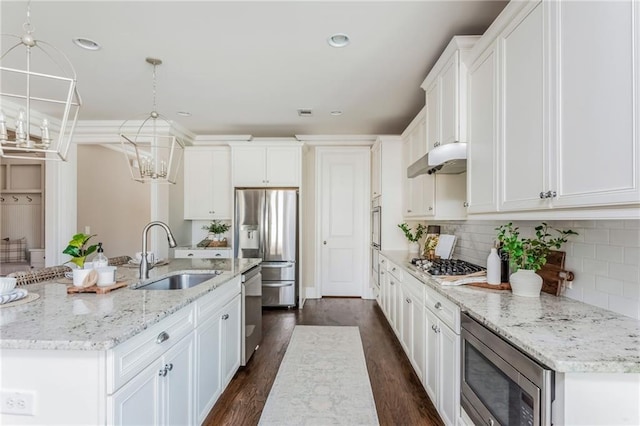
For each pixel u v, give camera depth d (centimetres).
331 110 394
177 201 485
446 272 232
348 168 533
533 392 105
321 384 251
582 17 116
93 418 113
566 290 171
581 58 117
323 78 301
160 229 441
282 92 336
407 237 411
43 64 272
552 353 101
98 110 394
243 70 284
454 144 221
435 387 207
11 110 357
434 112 270
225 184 504
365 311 455
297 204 479
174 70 285
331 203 534
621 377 97
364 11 202
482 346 140
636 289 131
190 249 471
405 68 280
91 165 536
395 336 355
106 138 452
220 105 377
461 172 284
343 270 532
